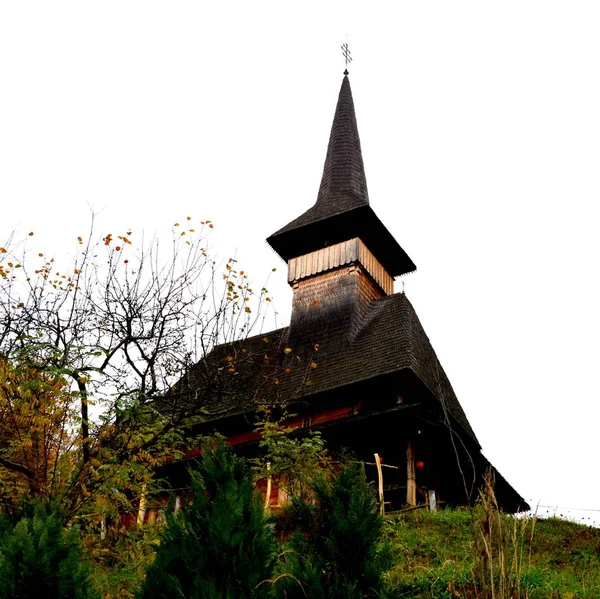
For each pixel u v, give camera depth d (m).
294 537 5.84
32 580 4.67
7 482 9.82
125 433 10.37
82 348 10.09
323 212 27.67
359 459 19.16
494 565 5.71
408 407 18.05
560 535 13.96
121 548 9.55
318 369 22.73
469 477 21.69
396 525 13.97
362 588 5.46
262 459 14.47
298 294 26.72
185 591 4.83
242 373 13.77
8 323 10.50
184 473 19.45
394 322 23.23
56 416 9.81
